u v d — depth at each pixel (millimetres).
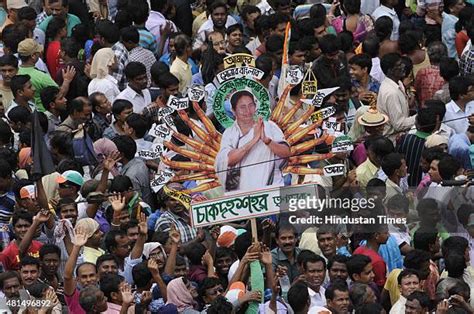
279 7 58938
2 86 54375
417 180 51094
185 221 47594
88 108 52094
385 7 59719
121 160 50219
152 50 57469
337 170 44906
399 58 53750
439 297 45344
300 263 45375
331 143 46125
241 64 45594
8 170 47656
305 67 54625
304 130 44938
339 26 59062
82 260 45688
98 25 56156
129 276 45844
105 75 54906
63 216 46688
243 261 44250
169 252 46312
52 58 57156
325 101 52625
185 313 44656
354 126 52312
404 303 45188
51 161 46938
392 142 51656
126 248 45812
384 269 46406
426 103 51719
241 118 44625
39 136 46906
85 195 47969
